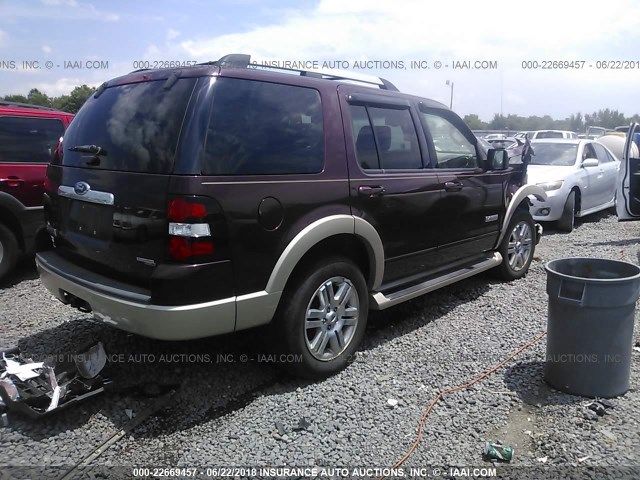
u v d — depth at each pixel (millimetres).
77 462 2771
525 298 5449
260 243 3139
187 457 2832
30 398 3096
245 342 4195
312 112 3598
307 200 3389
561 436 3006
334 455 2850
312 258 3539
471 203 4961
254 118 3238
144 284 3068
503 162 5332
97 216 3326
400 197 4082
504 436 3031
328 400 3391
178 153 2930
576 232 9398
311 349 3529
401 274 4316
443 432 3064
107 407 3281
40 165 6109
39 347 4066
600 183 10523
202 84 3066
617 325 3264
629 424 3107
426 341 4340
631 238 8703
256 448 2908
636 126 7414
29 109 6227
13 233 5934
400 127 4312
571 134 26750
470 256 5188
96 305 3227
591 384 3363
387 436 3023
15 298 5391
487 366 3885
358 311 3832
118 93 3531
